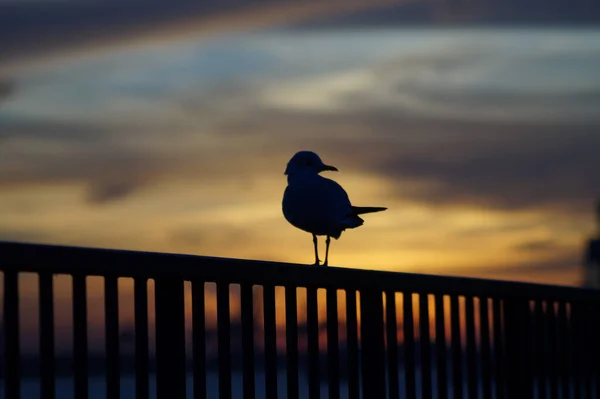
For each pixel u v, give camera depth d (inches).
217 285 202.1
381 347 248.2
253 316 208.5
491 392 279.4
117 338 180.1
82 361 174.2
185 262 192.9
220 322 202.1
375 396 245.8
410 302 255.6
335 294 231.8
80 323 174.4
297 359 218.5
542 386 300.2
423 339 258.5
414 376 255.6
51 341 169.2
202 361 197.2
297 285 218.8
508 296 285.4
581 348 320.8
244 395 205.5
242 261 205.2
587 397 320.8
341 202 266.1
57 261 169.6
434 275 260.4
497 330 285.1
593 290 326.6
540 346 301.1
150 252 186.7
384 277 243.8
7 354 163.2
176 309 193.5
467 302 275.0
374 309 247.3
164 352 191.8
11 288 163.9
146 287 186.7
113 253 179.2
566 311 316.2
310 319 225.1
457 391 266.8
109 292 179.8
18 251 163.3
